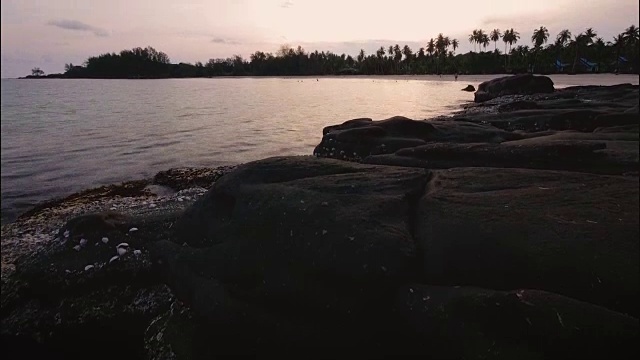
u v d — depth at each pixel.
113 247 7.77
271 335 5.38
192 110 48.09
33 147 24.72
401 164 10.58
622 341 3.85
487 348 4.20
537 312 4.12
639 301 4.23
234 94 78.62
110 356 7.03
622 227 4.96
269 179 7.52
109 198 14.24
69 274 7.35
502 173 7.04
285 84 120.56
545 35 109.31
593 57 105.12
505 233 5.14
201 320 5.91
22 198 15.34
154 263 7.33
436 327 4.53
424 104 47.53
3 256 9.76
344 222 5.74
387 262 5.12
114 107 53.47
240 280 6.02
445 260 5.12
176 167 19.64
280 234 6.04
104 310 7.07
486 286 4.85
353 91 79.19
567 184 6.36
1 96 79.38
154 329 6.36
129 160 21.31
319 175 7.51
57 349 7.09
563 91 40.97
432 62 146.62
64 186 16.88
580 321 3.97
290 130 31.39
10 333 7.08
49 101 65.38
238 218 6.77
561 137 11.73
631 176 7.54
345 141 14.22
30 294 7.41
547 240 4.92
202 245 7.09
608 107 21.41
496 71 126.00
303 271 5.55
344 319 5.13
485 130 14.77
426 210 6.03
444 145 10.60
